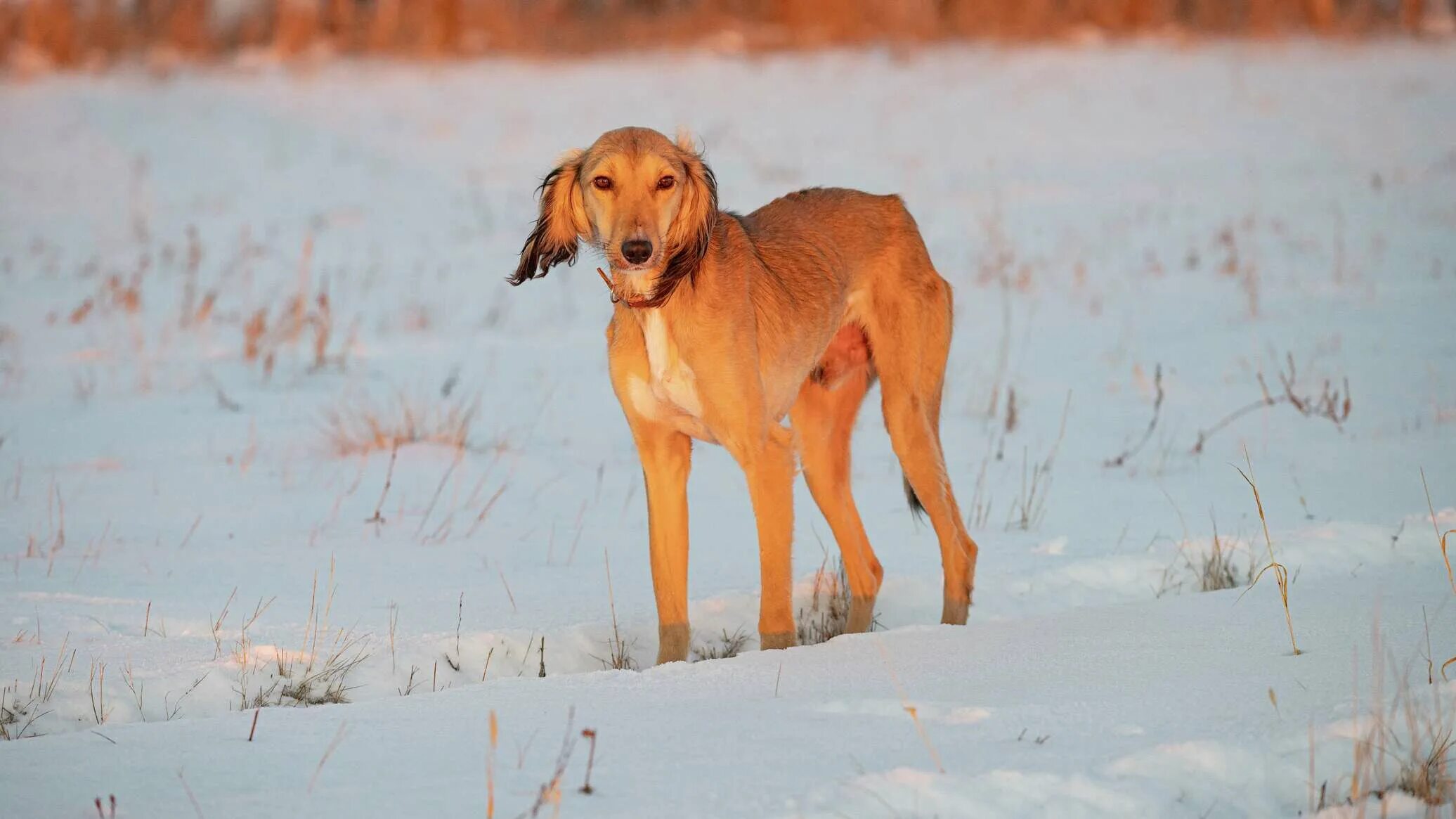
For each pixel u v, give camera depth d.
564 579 10.12
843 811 5.48
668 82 40.88
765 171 29.27
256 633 8.67
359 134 35.41
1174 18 48.53
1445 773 5.97
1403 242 22.05
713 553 10.94
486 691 7.22
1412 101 34.59
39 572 10.09
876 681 7.32
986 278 21.30
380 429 14.61
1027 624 8.34
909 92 38.62
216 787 5.93
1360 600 8.44
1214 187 27.14
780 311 8.99
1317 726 6.35
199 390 16.30
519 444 14.35
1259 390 15.38
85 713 7.46
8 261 22.80
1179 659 7.47
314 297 21.02
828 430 10.03
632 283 8.48
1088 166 29.73
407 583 9.97
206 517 11.78
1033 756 6.06
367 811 5.64
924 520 11.78
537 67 44.38
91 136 35.50
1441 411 14.01
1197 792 5.84
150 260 23.70
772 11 49.19
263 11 50.06
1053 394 15.80
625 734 6.45
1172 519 11.33
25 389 16.28
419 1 48.59
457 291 21.80
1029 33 46.81
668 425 8.82
